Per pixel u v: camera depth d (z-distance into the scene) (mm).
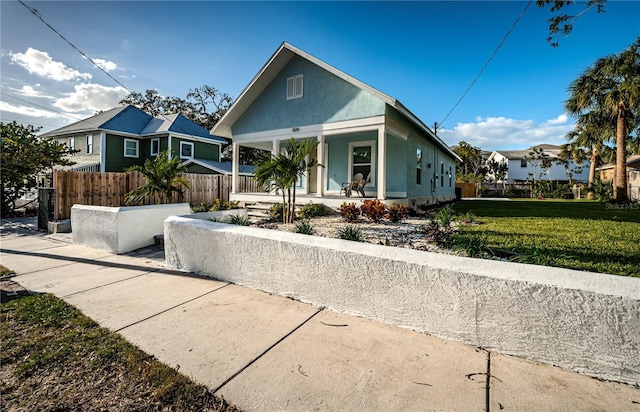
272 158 6891
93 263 4938
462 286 2318
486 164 44125
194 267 4355
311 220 7754
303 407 1696
